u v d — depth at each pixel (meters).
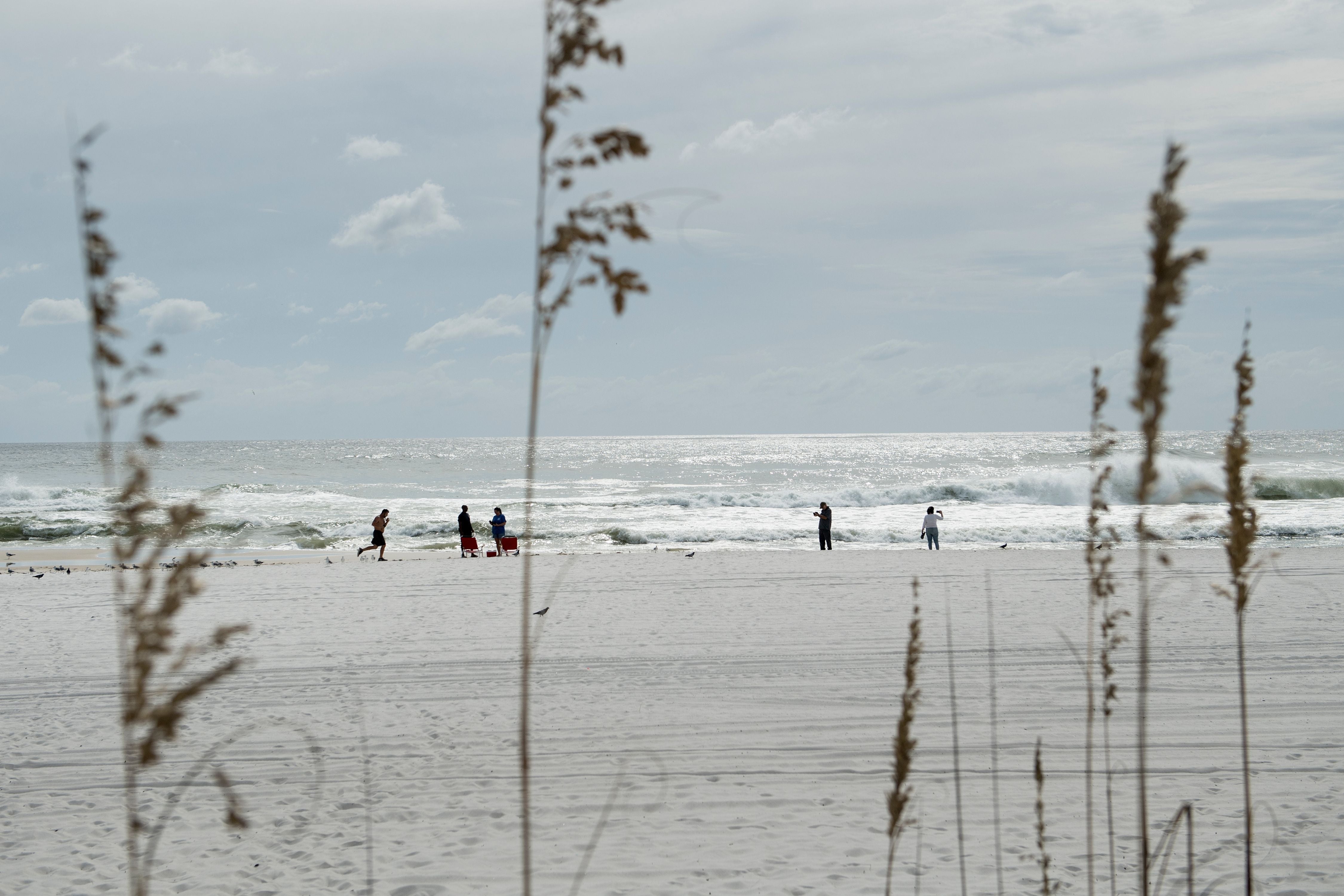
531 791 6.91
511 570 20.53
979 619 13.49
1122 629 12.30
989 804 6.52
